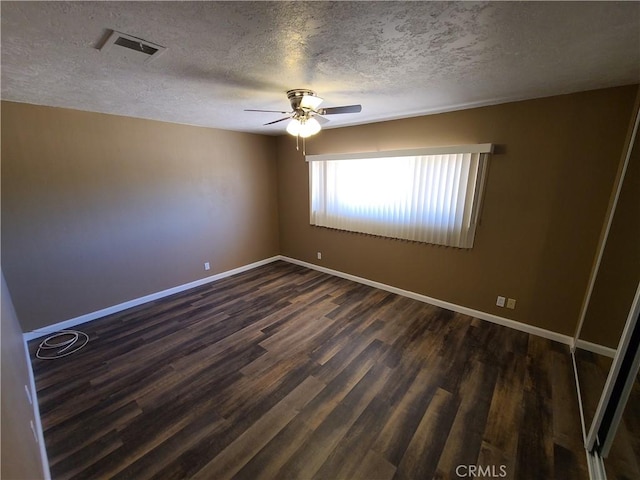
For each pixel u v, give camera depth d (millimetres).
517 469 1563
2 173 2547
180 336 2863
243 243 4738
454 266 3277
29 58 1588
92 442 1722
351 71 1850
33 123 2646
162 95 2389
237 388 2158
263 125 3873
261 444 1706
